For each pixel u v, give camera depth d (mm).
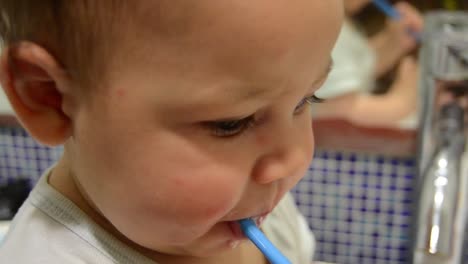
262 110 389
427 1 722
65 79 390
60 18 376
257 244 448
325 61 396
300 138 437
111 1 357
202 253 472
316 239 757
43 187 480
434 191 615
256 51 354
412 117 696
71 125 414
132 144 385
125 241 468
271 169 415
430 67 634
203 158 391
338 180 724
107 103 382
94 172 412
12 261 441
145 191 397
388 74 717
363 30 728
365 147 701
